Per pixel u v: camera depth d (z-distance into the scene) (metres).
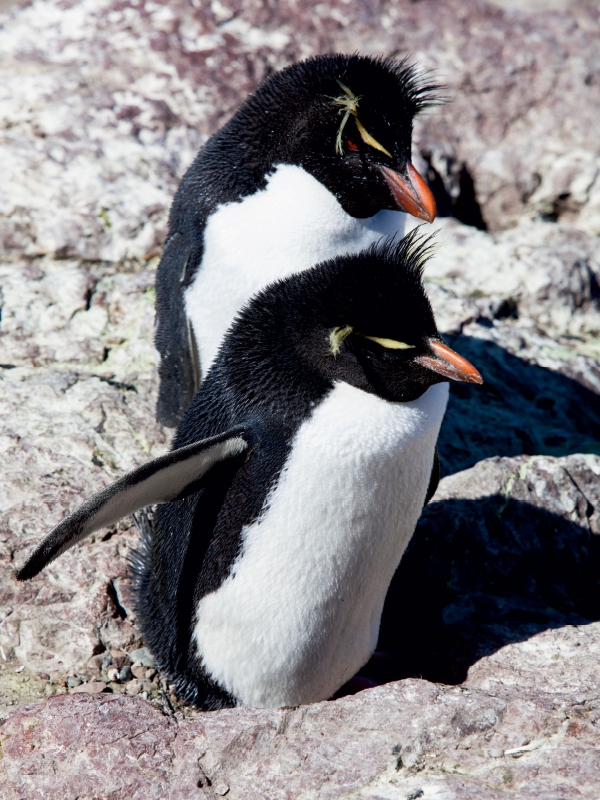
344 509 9.73
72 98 21.05
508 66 24.84
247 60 22.73
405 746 9.30
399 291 9.53
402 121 12.57
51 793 9.27
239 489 9.88
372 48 24.39
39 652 11.88
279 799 8.91
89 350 16.64
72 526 8.98
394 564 11.00
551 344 18.64
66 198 19.22
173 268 13.62
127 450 14.38
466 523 13.61
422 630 12.92
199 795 9.10
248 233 12.61
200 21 23.14
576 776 8.63
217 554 10.12
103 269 18.72
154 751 9.53
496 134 24.53
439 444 15.82
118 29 22.86
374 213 13.13
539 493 14.39
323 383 9.69
